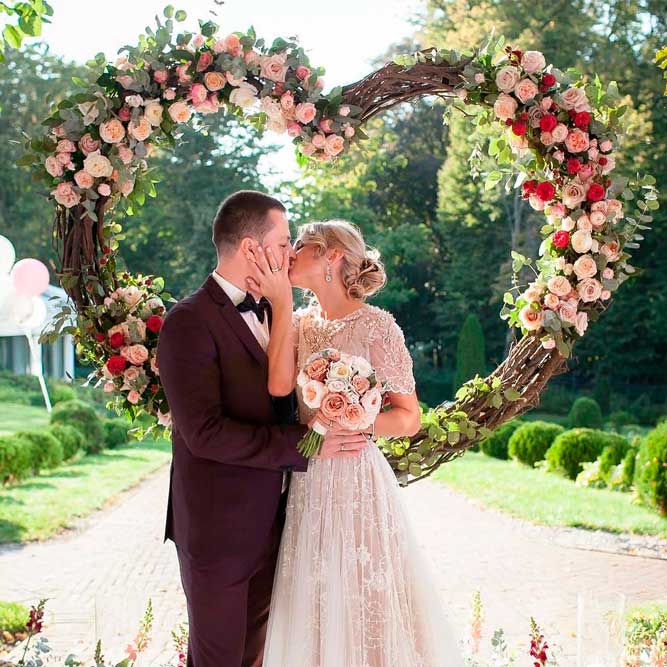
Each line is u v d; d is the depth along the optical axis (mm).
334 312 2951
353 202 29828
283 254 2785
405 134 31000
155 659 4641
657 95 22375
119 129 2979
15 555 7582
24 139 3043
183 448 2814
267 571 2936
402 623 2840
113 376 3189
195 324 2705
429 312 29938
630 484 11133
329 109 3049
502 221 27828
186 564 2803
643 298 25047
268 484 2824
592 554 7750
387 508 2889
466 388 3455
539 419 23812
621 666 3426
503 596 6289
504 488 11570
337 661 2748
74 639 4906
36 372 6242
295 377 2973
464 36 24953
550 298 3350
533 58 3189
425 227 29688
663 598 6164
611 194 3334
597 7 24047
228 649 2805
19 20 4215
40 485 11484
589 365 26734
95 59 3031
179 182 28812
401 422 2898
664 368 25797
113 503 10594
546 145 3262
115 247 3342
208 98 3041
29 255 29375
